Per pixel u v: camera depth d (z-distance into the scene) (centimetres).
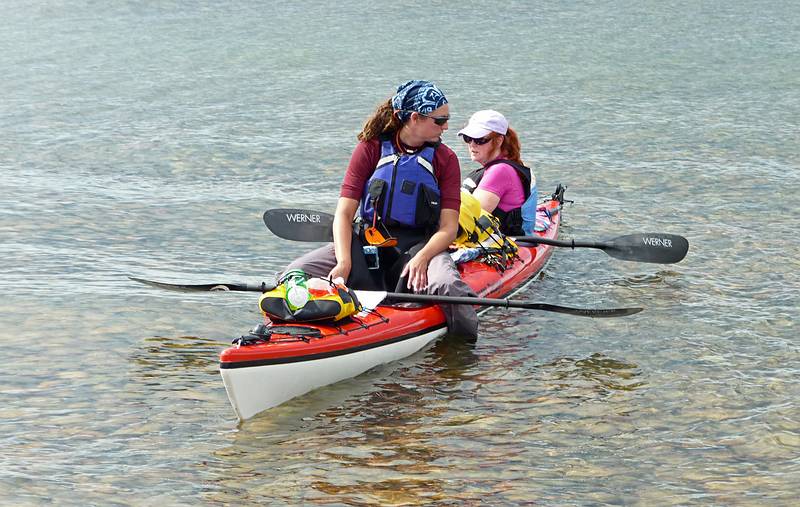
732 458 482
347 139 1302
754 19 2420
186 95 1600
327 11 2561
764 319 683
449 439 502
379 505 432
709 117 1438
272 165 1171
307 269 630
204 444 493
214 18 2461
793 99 1569
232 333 648
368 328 585
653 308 709
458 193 643
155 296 715
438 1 2700
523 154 1225
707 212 974
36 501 430
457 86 1661
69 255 816
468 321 631
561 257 840
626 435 508
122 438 497
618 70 1819
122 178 1102
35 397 543
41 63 1891
